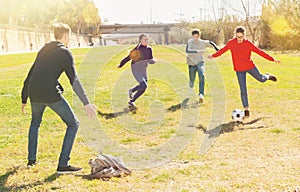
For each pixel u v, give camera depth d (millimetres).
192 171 5102
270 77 8734
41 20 72062
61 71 4973
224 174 4934
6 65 24516
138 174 5070
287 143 6363
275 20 40781
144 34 9344
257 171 5008
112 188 4559
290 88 12766
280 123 7867
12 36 56875
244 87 8445
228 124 7898
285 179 4668
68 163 5379
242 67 8414
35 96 5035
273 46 41688
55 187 4613
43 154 6004
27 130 7781
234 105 10000
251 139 6668
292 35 38312
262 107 9594
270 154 5785
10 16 64062
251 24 47688
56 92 4996
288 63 23172
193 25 46656
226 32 50062
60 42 5066
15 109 9828
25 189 4566
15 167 5375
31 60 29375
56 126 7996
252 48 8383
